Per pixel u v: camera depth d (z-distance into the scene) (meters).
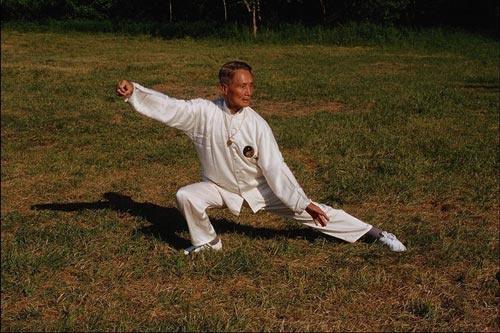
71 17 33.44
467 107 10.59
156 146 8.02
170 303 3.93
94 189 6.44
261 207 4.49
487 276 4.24
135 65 17.05
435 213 5.55
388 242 4.64
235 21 29.56
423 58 19.58
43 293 4.10
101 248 4.75
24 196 6.27
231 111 4.26
